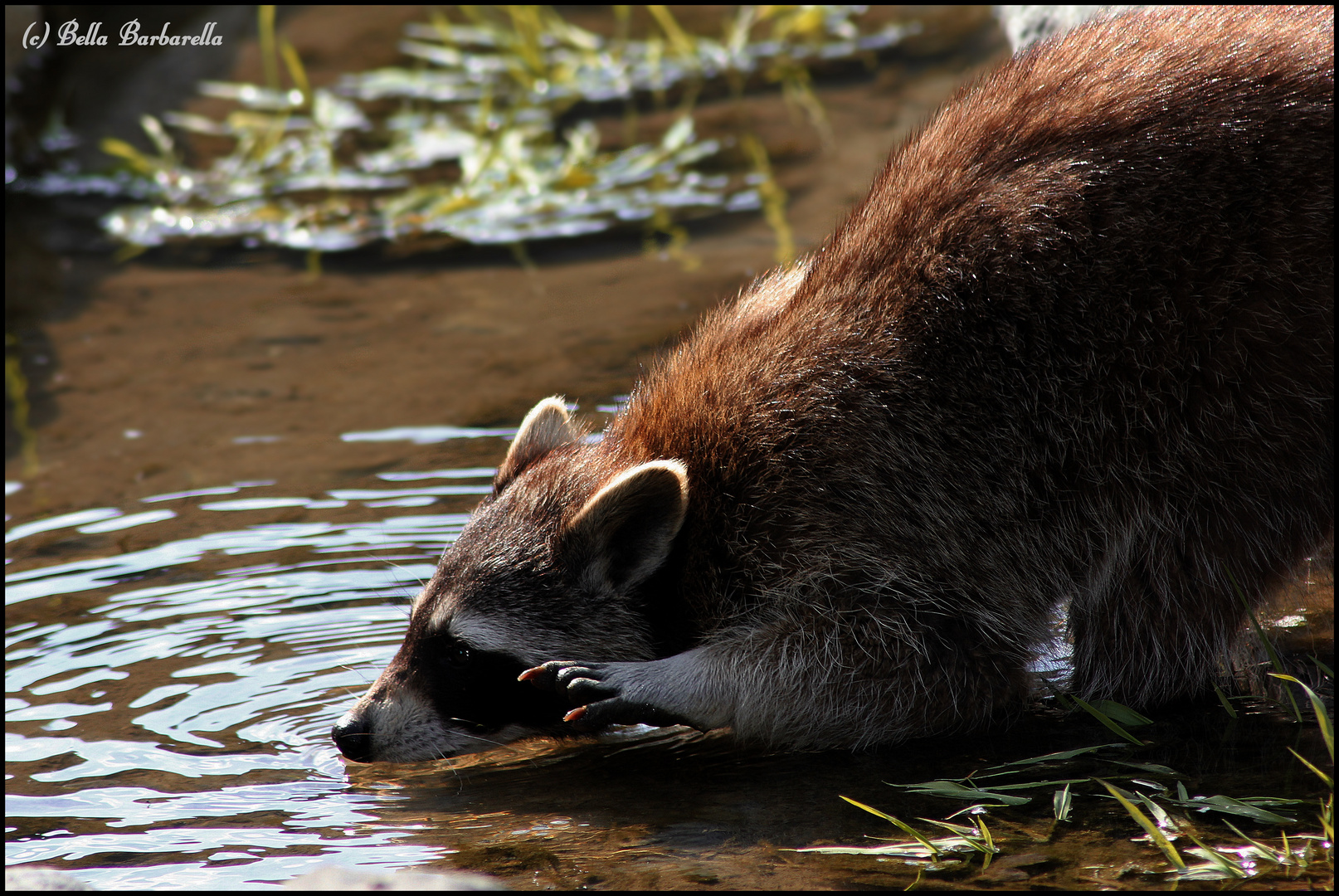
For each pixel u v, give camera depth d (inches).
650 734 328.2
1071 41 345.4
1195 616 311.9
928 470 310.0
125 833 261.6
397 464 453.7
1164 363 302.0
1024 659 315.3
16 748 299.7
